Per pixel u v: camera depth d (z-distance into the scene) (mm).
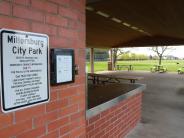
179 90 8406
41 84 1360
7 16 1134
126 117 3355
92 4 5598
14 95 1193
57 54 1457
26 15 1236
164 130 3705
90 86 4020
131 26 9852
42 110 1376
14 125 1197
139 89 3938
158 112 4918
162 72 18984
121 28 10461
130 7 6074
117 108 2990
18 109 1218
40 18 1327
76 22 1649
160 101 6211
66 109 1582
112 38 13852
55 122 1480
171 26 9281
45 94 1393
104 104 2502
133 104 3672
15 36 1180
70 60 1591
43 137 1387
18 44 1200
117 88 3770
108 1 5320
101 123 2543
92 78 9336
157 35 14445
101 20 8250
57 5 1452
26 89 1263
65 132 1576
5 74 1139
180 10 6059
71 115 1638
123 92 3324
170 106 5559
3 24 1116
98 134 2488
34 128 1320
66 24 1542
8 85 1158
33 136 1315
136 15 7223
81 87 1751
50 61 1423
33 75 1303
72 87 1639
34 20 1287
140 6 5945
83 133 1804
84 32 1756
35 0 1289
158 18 7594
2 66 1121
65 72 1545
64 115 1563
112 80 9266
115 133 2959
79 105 1733
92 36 12578
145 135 3457
